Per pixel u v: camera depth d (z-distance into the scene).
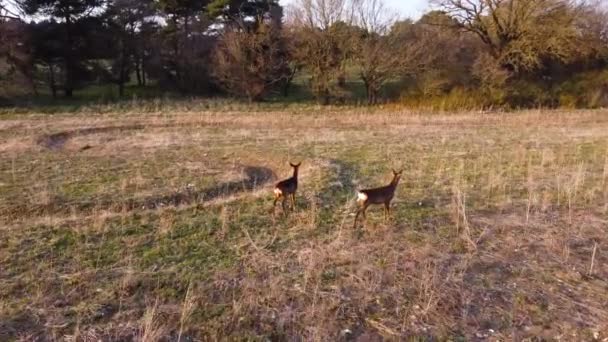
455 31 32.03
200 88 34.84
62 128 19.39
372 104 31.16
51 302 5.68
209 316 5.45
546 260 7.05
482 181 11.36
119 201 9.63
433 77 30.41
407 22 31.81
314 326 5.27
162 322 5.30
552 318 5.54
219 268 6.62
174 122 21.52
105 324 5.26
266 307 5.63
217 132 19.25
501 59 30.89
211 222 8.38
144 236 7.70
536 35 30.03
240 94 32.25
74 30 31.72
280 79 33.31
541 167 12.73
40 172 12.27
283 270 6.59
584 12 30.11
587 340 5.15
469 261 6.92
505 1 30.80
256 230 8.07
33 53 30.31
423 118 23.98
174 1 33.44
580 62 33.06
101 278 6.30
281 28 32.03
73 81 32.41
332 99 31.77
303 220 8.55
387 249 7.32
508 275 6.57
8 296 5.80
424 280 6.18
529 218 8.80
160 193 10.24
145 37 34.78
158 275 6.38
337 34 30.64
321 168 12.46
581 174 11.50
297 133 19.16
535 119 24.11
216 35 35.62
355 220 8.23
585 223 8.53
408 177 11.74
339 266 6.71
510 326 5.38
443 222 8.55
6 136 17.66
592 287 6.28
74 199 9.84
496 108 29.08
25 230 7.88
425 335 5.18
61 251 7.12
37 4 30.31
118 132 18.97
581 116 25.33
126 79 35.75
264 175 12.72
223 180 11.52
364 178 11.73
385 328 5.27
